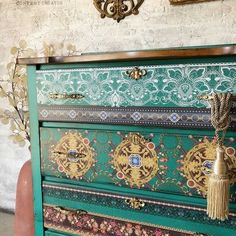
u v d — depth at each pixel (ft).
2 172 6.72
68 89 3.20
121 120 2.97
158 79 2.75
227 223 2.70
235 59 2.44
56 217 3.54
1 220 6.18
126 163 3.02
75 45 5.52
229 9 4.29
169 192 2.87
